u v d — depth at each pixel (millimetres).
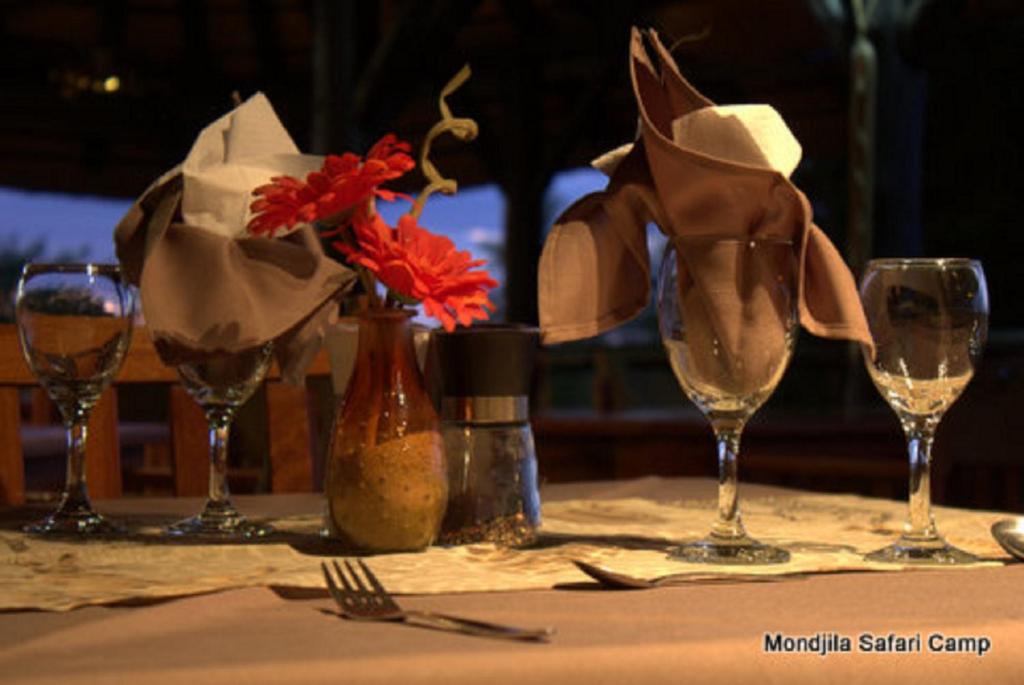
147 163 10297
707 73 8664
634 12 8344
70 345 989
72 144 10008
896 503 1219
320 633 601
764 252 821
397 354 874
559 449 4957
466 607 672
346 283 959
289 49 9391
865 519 1099
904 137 7223
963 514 1126
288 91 9516
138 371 1436
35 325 989
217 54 9484
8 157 9922
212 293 917
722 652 571
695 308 826
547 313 905
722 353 824
